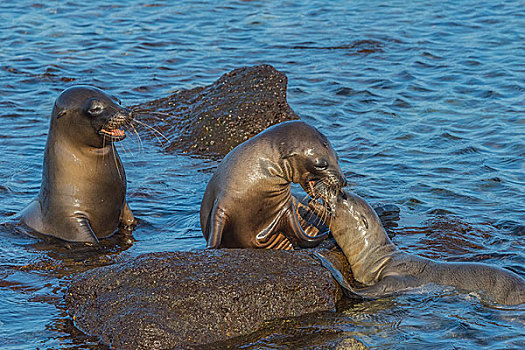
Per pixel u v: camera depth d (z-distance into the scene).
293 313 10.26
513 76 24.12
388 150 18.25
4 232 13.28
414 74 24.98
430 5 35.41
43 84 24.02
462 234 13.19
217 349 9.42
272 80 20.59
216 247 11.73
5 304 10.59
